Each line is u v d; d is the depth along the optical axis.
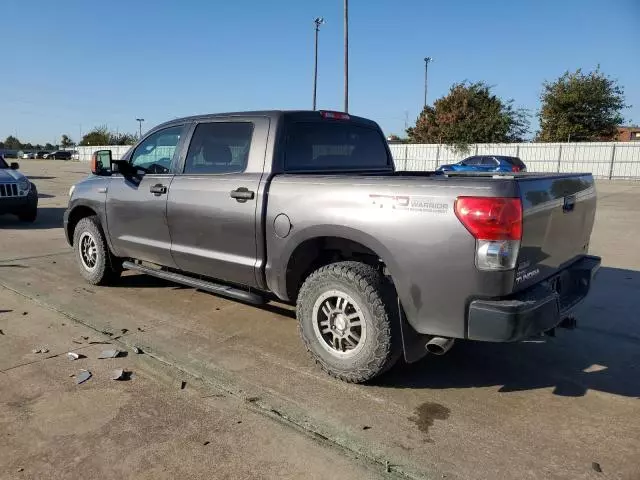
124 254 5.45
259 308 5.18
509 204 2.89
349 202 3.44
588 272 3.77
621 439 2.94
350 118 4.78
